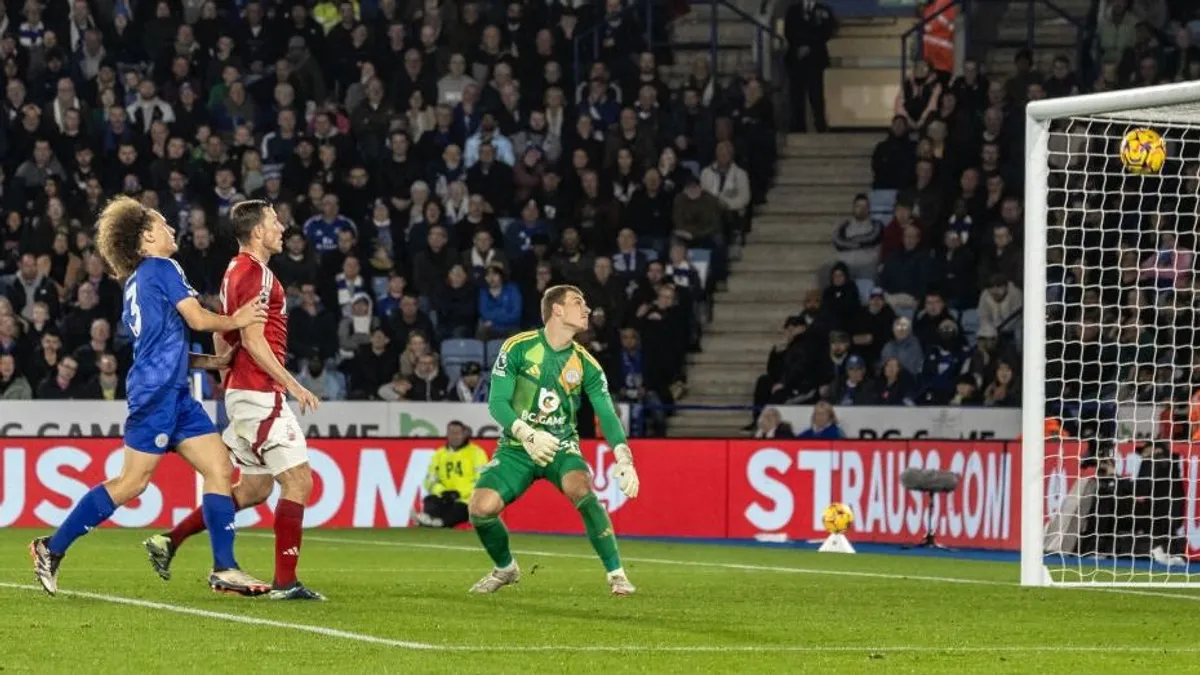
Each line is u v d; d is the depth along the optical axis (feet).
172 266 77.36
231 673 56.54
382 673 56.70
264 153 193.67
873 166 186.60
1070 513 126.93
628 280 174.09
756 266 185.16
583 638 67.15
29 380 163.43
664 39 208.85
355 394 164.35
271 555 115.24
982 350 161.07
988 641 69.26
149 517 148.36
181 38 197.57
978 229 175.52
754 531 148.15
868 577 105.50
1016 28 211.61
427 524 150.41
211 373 160.66
